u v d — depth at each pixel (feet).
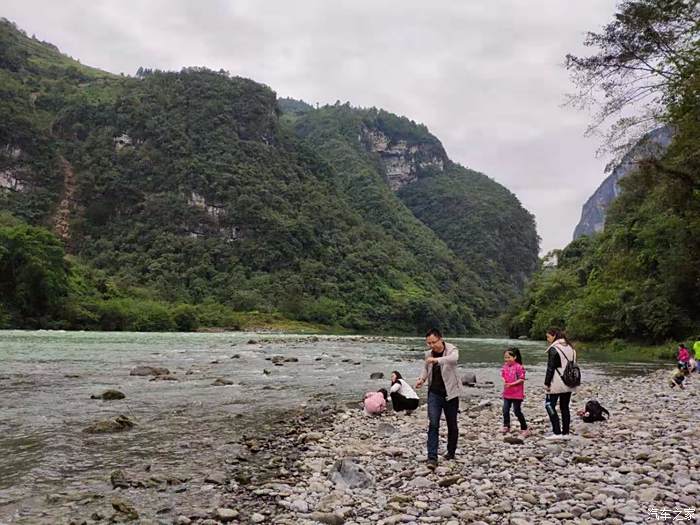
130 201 445.37
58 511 22.52
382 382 73.31
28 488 25.70
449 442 29.63
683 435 33.47
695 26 65.10
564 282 273.75
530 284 331.77
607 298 178.29
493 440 35.01
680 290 142.72
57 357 99.04
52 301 211.00
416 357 127.75
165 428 40.63
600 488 22.77
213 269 405.18
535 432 37.04
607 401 51.98
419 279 535.60
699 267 132.26
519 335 301.63
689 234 124.26
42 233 221.46
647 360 127.95
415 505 21.98
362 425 42.70
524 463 28.27
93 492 25.13
